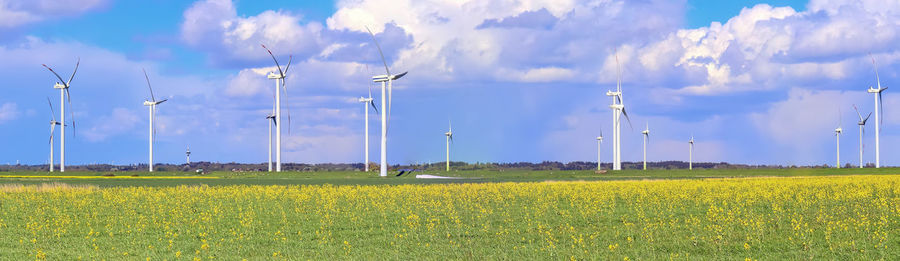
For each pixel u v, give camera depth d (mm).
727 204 43594
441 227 34375
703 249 27031
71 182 89375
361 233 32781
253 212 41125
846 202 43750
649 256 25484
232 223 36469
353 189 60531
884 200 43625
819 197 46344
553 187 61406
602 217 37688
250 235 32031
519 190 57688
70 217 39594
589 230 32812
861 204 42219
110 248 28797
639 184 66188
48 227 35312
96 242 30391
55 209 42781
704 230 31562
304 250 28031
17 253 27156
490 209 41844
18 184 75625
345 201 48250
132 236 32188
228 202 48500
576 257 25234
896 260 24188
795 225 32406
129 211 42250
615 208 41969
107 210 42938
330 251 27594
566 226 33875
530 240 29219
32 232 33188
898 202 42875
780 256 25266
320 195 53812
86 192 58375
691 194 51250
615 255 25719
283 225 35625
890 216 35500
